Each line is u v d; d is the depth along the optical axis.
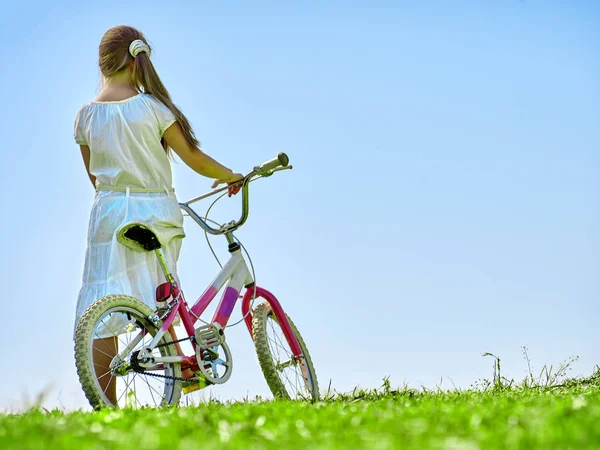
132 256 4.78
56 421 3.12
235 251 5.20
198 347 4.66
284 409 3.47
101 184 4.89
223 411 3.50
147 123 4.91
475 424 2.80
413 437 2.54
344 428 2.86
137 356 4.31
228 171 5.13
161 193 4.96
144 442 2.48
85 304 4.77
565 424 2.66
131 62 5.07
